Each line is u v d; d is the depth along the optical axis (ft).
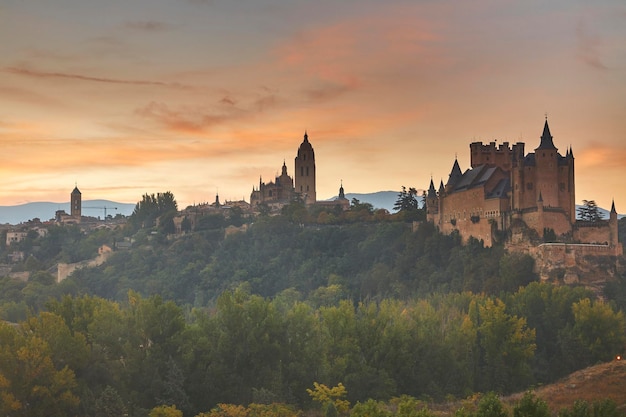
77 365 625.41
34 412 581.53
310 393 636.89
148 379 635.25
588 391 640.17
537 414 467.93
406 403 505.25
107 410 584.81
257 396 637.30
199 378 652.89
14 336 609.83
